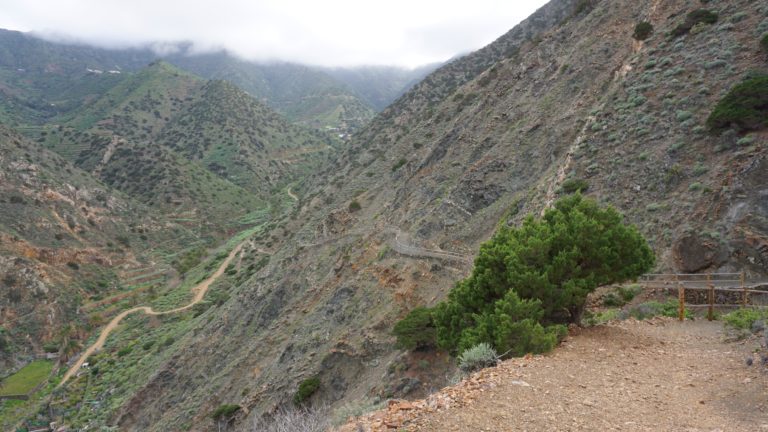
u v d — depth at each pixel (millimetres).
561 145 38000
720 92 25703
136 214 113250
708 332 13641
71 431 49469
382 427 7273
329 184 92250
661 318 15789
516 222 31578
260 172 168875
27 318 72125
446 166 51594
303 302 46031
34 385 61250
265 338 43969
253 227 125938
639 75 31312
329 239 57094
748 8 29750
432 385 21781
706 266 18766
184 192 132000
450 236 39094
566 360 10398
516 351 10719
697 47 29875
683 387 8961
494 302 12945
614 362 10445
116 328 75375
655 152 25203
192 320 69062
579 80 44062
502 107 53094
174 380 50844
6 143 98938
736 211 19594
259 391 35375
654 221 21891
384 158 80562
